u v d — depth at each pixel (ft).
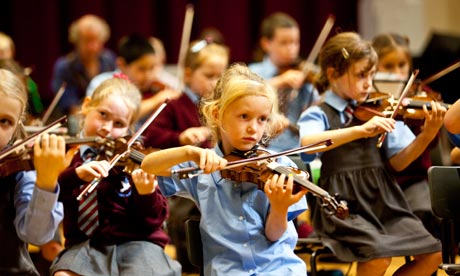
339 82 23.36
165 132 28.81
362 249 21.52
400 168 23.02
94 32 40.91
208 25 48.91
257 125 18.78
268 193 17.85
